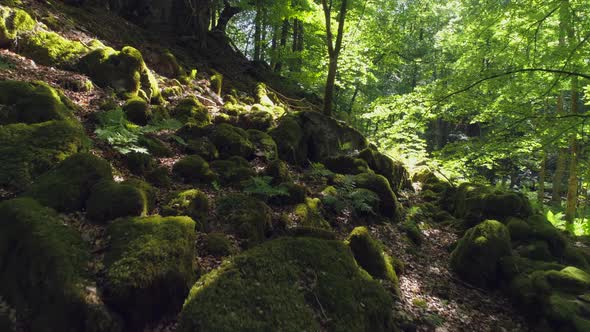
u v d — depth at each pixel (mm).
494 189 9070
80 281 3189
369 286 4246
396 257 6645
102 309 3111
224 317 3111
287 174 7172
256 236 5113
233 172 6586
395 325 4504
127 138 5801
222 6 18234
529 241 7250
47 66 7391
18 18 7355
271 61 17781
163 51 11062
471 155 8688
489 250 6477
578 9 8820
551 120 7723
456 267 6746
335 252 4391
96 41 9008
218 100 10852
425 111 9023
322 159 9203
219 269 3650
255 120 9016
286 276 3764
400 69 24672
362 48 14773
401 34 20078
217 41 15695
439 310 5367
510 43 9781
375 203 7809
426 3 22125
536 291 5676
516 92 9086
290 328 3275
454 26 18297
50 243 3385
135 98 7582
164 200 5148
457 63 13820
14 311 3211
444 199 10117
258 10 16109
